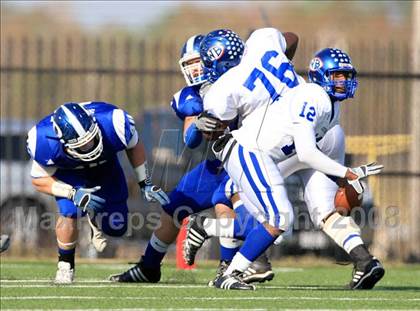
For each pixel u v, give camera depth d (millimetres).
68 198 24672
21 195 40531
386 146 40781
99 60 41750
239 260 23438
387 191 43125
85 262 36469
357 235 24438
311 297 22047
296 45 25609
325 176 24797
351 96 23828
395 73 39875
